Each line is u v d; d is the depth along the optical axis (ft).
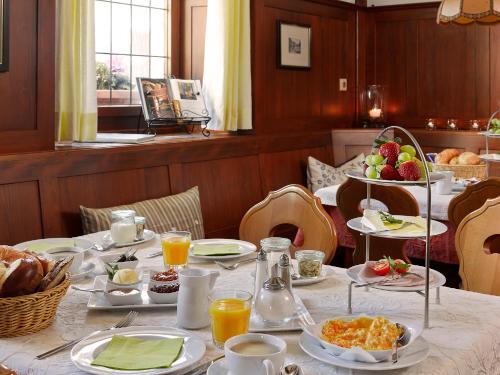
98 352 4.66
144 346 4.70
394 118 19.35
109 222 10.78
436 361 4.55
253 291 6.07
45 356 4.65
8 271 5.08
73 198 10.96
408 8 18.80
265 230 8.89
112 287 5.79
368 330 4.73
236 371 4.02
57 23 11.31
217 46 14.76
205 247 7.43
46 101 10.76
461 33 18.17
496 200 8.06
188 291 5.14
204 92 15.12
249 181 15.15
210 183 13.96
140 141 12.46
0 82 10.10
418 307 5.65
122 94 14.58
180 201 12.30
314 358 4.57
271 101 16.44
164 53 15.51
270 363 3.76
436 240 11.85
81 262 6.59
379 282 5.43
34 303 5.01
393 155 5.53
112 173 11.69
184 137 14.16
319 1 17.69
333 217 13.26
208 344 4.84
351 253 13.74
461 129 18.35
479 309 5.61
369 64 19.57
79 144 11.94
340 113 18.97
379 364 4.35
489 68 17.85
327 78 18.37
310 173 16.85
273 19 16.38
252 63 15.76
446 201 11.52
